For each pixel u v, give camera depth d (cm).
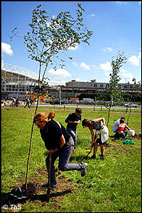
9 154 596
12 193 370
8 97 6225
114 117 2130
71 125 630
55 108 3238
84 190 421
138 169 567
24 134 925
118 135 973
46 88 407
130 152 744
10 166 504
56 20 386
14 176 456
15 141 771
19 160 561
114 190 437
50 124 360
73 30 393
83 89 8725
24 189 396
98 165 567
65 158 397
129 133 967
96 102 971
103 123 625
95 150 630
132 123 1653
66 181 459
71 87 8738
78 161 593
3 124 1220
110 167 566
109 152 725
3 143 722
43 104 4516
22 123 1309
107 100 955
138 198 418
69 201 376
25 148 673
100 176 495
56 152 397
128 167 582
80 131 1067
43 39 393
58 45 404
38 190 405
